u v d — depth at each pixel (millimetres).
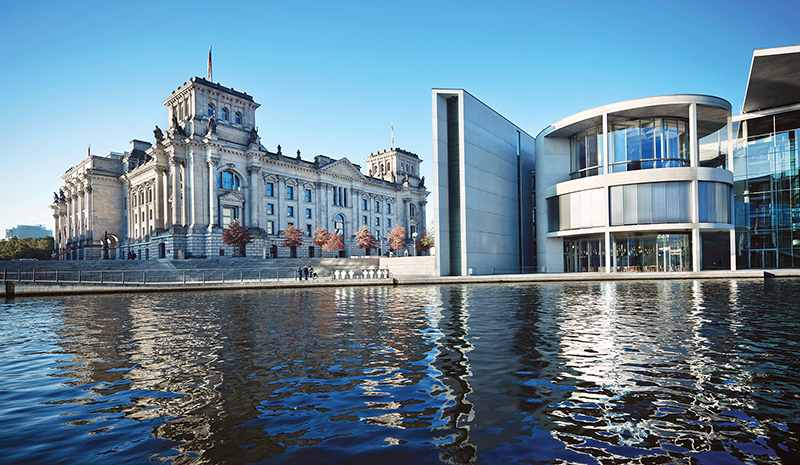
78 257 96000
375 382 8422
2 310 22859
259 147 82062
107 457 5406
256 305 23516
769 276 38906
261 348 11750
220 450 5574
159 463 5207
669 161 45406
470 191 48688
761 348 10594
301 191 92250
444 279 40656
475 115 50656
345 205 102375
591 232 47312
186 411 7055
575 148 53000
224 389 8180
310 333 14016
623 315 16375
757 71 42031
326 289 36812
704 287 28641
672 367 9039
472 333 13305
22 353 11672
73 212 104688
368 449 5535
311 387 8195
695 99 43188
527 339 12172
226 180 77875
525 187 62906
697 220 43000
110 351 11734
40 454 5527
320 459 5270
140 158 91625
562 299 22969
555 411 6754
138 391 8172
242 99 82062
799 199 50000
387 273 47438
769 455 5238
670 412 6645
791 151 50656
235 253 75000
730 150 46688
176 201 73938
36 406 7414
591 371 8859
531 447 5535
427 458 5262
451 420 6473
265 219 84125
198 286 37031
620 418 6449
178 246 72000
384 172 121188
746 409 6719
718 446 5500
